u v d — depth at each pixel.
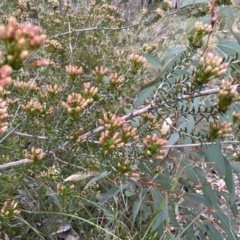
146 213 2.11
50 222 2.03
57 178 1.65
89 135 1.41
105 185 2.49
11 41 0.63
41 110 1.49
